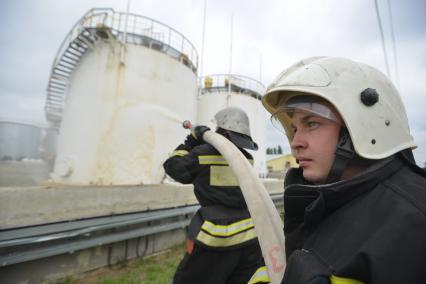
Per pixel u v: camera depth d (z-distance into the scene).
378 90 0.75
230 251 1.84
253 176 1.33
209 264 1.81
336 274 0.51
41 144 9.06
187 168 1.98
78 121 8.65
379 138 0.69
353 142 0.66
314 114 0.74
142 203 4.38
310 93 0.75
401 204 0.53
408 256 0.45
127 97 8.35
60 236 3.09
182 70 9.98
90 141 8.18
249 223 1.98
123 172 7.99
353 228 0.56
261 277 1.52
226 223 1.88
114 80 8.30
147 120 8.55
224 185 1.94
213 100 14.81
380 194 0.59
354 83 0.73
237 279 1.91
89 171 8.00
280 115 1.15
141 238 4.20
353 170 0.72
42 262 3.12
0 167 8.04
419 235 0.46
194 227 1.95
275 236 1.05
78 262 3.44
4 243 2.65
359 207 0.59
